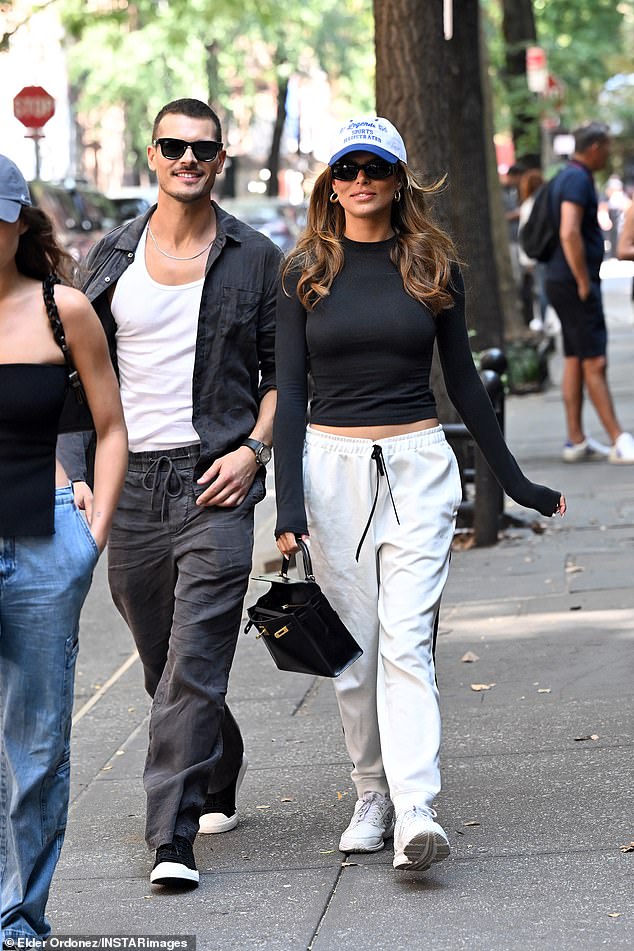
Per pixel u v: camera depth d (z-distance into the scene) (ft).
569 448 52.85
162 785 20.25
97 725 28.76
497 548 41.24
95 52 162.50
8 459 16.49
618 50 135.13
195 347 21.17
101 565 43.52
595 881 19.11
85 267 21.49
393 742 19.54
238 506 21.20
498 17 126.41
